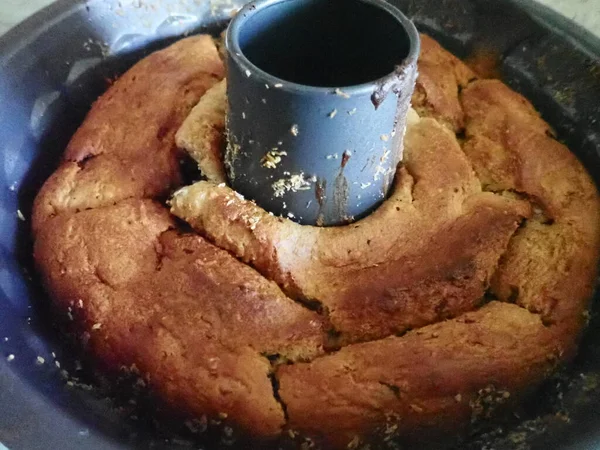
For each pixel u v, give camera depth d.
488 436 0.18
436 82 0.26
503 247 0.21
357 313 0.19
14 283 0.20
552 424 0.17
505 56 0.27
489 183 0.23
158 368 0.18
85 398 0.18
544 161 0.23
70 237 0.21
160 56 0.26
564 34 0.25
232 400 0.18
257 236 0.20
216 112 0.23
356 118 0.18
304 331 0.19
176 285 0.19
